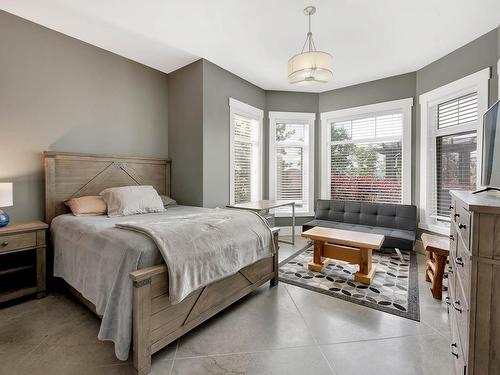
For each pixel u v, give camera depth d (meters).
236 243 1.90
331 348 1.59
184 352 1.55
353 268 2.93
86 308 2.09
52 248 2.40
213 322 1.87
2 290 2.13
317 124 4.64
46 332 1.76
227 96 3.73
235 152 4.01
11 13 2.40
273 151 4.55
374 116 4.14
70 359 1.49
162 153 3.72
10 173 2.43
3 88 2.38
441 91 3.25
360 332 1.75
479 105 2.77
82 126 2.91
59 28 2.65
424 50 3.08
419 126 3.63
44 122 2.63
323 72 2.29
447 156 3.32
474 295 0.94
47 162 2.55
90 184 2.90
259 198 4.40
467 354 0.97
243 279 2.08
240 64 3.51
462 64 2.98
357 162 4.32
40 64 2.60
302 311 2.02
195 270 1.56
